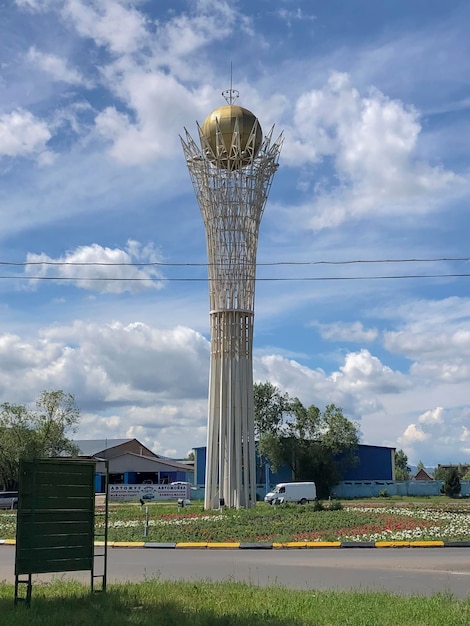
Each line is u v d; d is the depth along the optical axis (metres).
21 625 12.11
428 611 12.74
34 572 14.45
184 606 13.89
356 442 90.19
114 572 21.31
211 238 53.78
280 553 26.98
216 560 24.48
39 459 14.79
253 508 49.88
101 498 77.31
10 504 66.06
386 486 88.69
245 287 53.59
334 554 26.08
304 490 63.81
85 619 12.62
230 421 52.81
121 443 120.62
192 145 54.12
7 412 80.06
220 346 53.62
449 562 22.70
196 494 86.44
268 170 53.97
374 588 16.70
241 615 12.76
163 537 33.31
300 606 13.40
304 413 90.31
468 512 43.47
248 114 54.16
